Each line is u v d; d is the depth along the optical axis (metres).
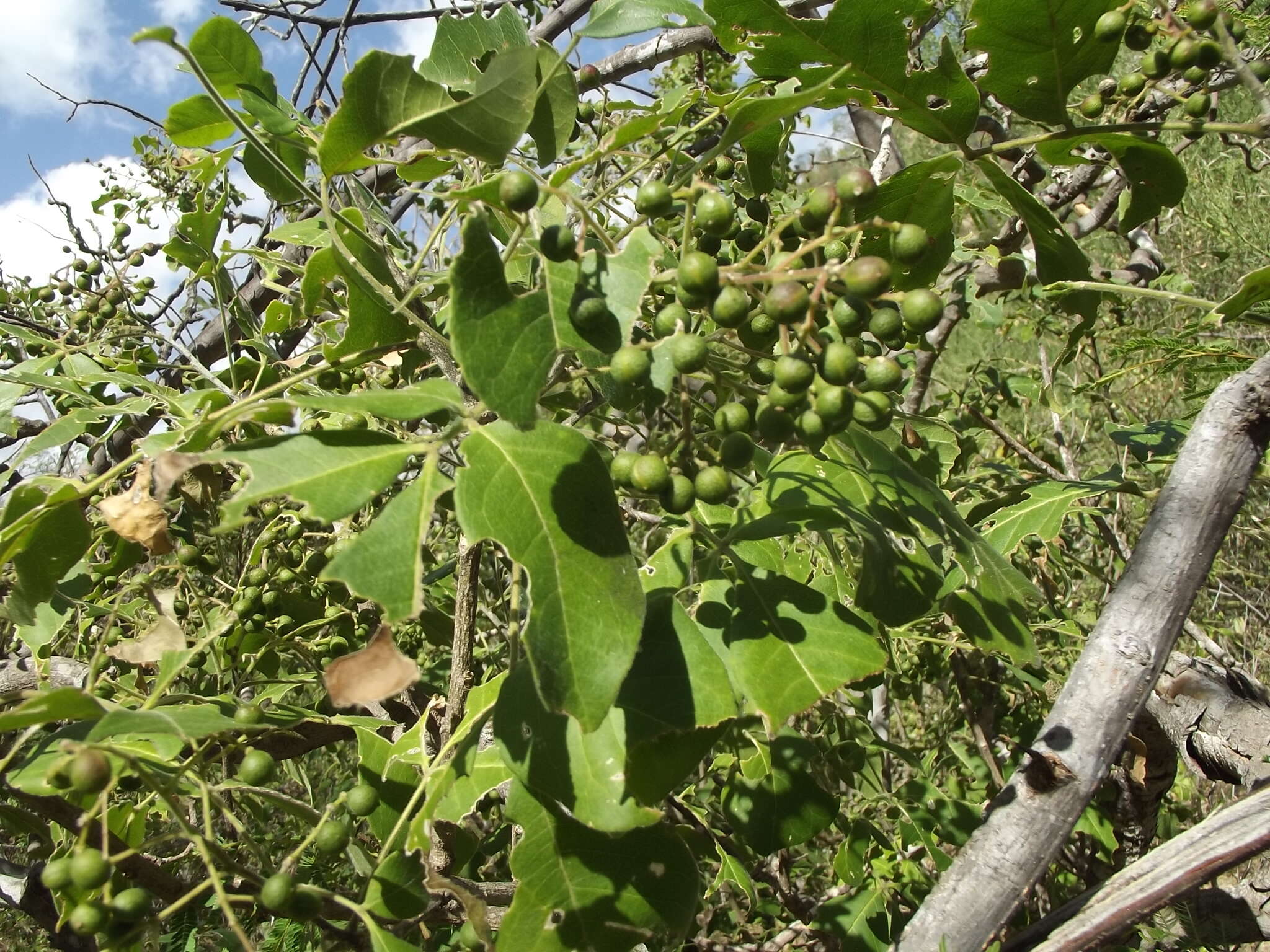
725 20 1.86
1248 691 2.58
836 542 2.55
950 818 3.16
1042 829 1.51
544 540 1.32
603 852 1.58
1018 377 4.66
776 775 2.30
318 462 1.31
